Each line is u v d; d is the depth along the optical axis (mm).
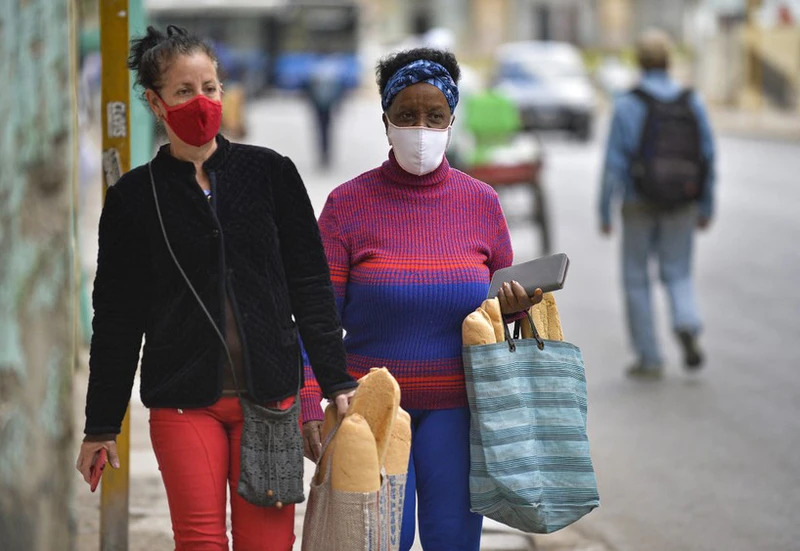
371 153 71500
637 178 23312
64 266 7633
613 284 33844
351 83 126938
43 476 7773
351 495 9289
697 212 23969
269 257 9461
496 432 10312
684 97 23438
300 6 125625
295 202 9656
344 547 9305
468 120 36156
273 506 9320
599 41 171625
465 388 10617
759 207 49344
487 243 10867
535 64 84875
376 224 10602
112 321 9438
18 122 7523
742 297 31938
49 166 7562
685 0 162250
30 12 7477
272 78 127375
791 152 74312
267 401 9312
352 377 9828
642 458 18844
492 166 36062
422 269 10500
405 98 10406
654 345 23938
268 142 76312
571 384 10562
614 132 23516
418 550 14453
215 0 124375
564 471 10445
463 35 175875
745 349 26328
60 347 7691
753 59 103812
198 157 9500
